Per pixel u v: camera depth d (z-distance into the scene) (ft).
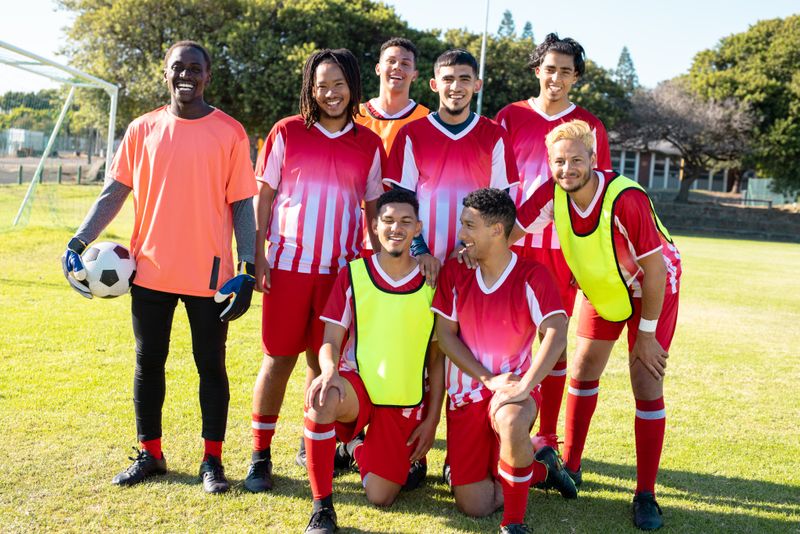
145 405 10.35
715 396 16.37
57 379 14.78
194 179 10.03
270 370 10.80
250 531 9.00
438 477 11.37
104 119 84.23
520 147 13.11
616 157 155.74
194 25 79.36
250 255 10.41
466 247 9.92
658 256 9.73
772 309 29.71
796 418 14.83
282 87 77.20
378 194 11.66
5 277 26.17
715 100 109.09
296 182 10.99
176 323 20.70
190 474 10.69
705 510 10.34
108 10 80.33
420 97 83.56
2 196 55.01
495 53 91.81
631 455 12.48
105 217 10.43
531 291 9.83
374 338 10.06
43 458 10.85
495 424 9.18
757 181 127.13
